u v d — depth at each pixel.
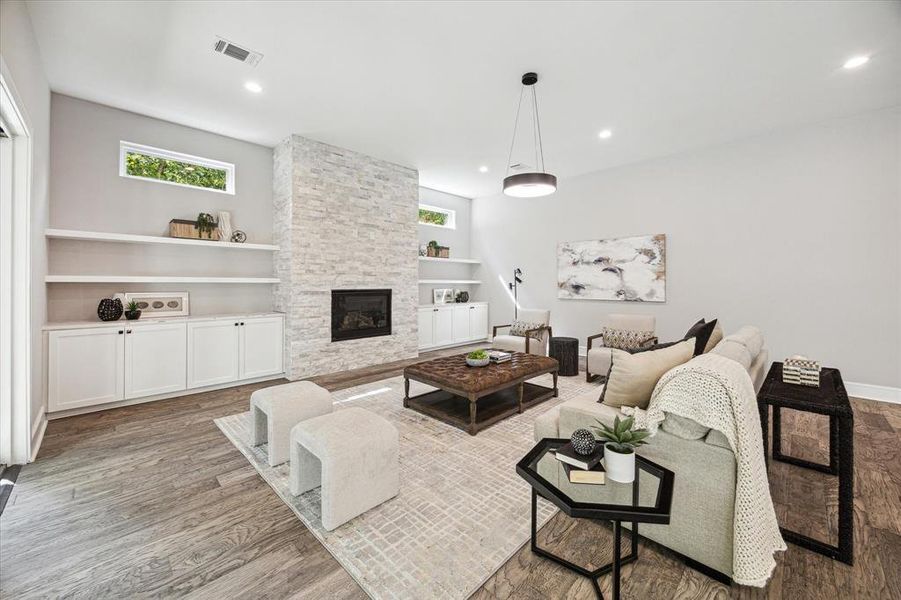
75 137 3.57
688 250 4.95
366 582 1.49
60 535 1.75
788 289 4.24
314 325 4.65
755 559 1.34
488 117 3.96
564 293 6.25
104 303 3.52
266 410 2.47
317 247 4.68
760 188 4.41
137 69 3.08
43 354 3.02
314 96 3.52
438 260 6.80
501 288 7.28
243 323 4.20
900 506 1.97
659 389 1.65
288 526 1.83
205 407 3.49
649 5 2.34
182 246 4.19
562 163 5.47
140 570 1.55
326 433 1.93
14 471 2.32
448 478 2.28
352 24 2.54
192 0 2.33
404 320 5.74
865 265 3.81
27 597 1.41
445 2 2.34
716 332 3.12
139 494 2.10
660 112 3.82
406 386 3.54
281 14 2.46
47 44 2.74
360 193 5.12
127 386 3.46
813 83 3.24
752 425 1.46
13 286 2.38
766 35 2.62
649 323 4.64
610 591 1.43
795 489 2.15
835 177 3.95
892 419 3.22
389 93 3.46
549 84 3.29
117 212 3.80
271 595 1.43
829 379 2.26
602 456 1.44
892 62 2.92
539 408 3.54
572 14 2.43
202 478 2.27
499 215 7.29
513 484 2.22
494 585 1.47
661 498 1.27
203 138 4.31
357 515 1.90
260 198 4.79
